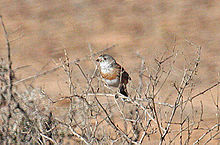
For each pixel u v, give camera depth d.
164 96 19.02
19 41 32.94
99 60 16.00
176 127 17.00
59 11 43.91
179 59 22.20
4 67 12.35
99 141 11.88
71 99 11.77
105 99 17.83
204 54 28.80
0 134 12.59
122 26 38.78
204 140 16.36
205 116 18.19
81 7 45.66
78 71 20.08
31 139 12.41
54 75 23.69
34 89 13.46
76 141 13.48
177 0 45.78
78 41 34.31
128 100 11.26
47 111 12.95
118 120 15.87
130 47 31.80
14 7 45.97
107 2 47.19
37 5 46.81
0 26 38.44
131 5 45.12
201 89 21.97
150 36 34.91
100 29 38.00
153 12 42.53
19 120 12.48
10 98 10.99
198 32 34.16
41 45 33.09
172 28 36.53
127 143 11.57
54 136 13.01
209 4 43.47
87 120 12.77
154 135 16.00
